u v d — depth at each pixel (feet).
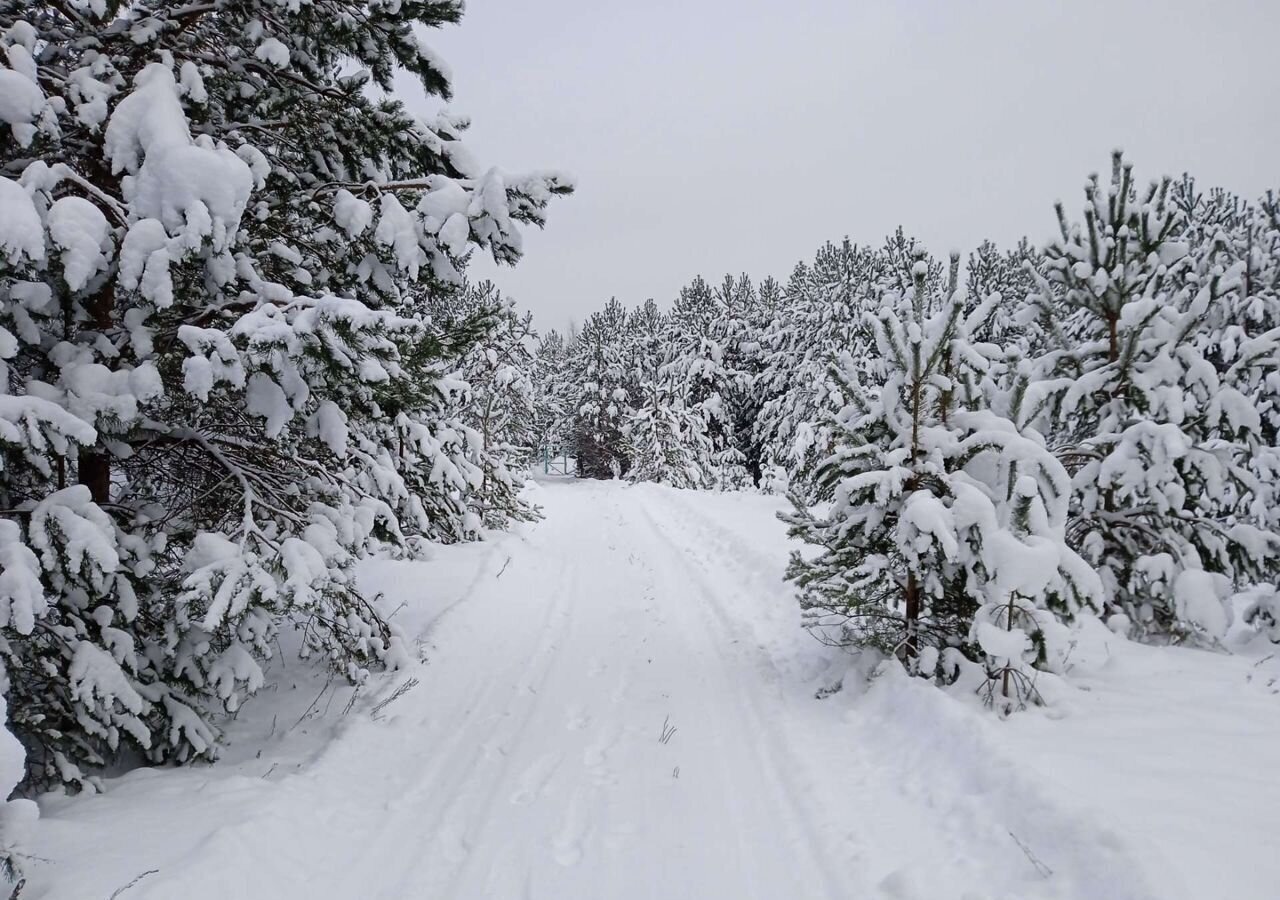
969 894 10.82
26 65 13.23
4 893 9.84
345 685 21.11
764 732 18.24
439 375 32.45
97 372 13.84
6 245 10.82
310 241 19.85
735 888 12.00
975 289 95.61
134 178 13.48
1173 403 24.07
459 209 18.02
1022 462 18.34
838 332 90.22
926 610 20.75
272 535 16.31
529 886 12.29
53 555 12.10
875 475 19.01
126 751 16.05
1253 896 9.30
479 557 39.52
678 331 139.54
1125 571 24.45
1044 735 15.12
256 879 11.43
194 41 18.85
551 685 22.54
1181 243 26.13
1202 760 13.80
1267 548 22.31
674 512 64.64
